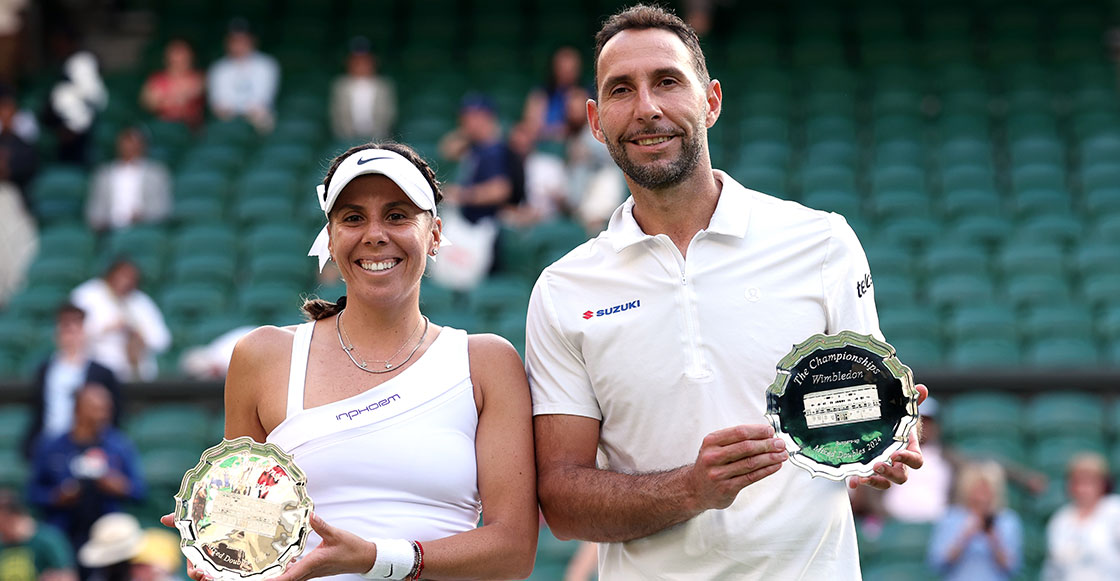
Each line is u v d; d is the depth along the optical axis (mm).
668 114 4422
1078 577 10070
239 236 15719
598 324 4508
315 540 4289
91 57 17281
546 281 4652
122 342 12680
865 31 19422
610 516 4340
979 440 11742
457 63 19203
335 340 4488
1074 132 17688
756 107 17922
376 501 4285
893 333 13516
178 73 17859
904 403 4105
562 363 4586
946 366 12156
